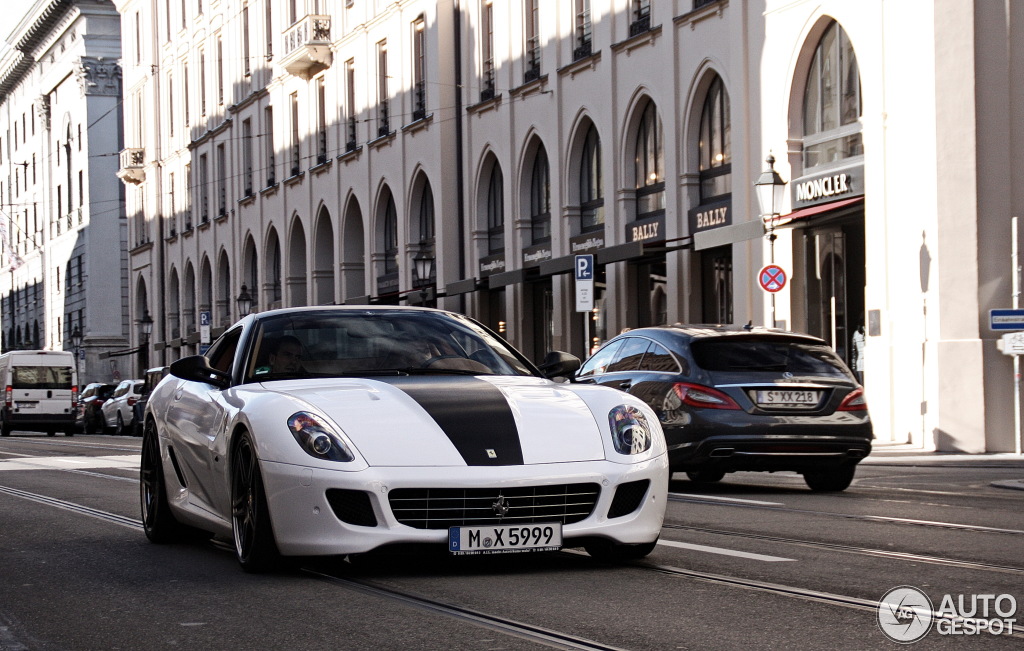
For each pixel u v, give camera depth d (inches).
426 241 1545.3
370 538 253.1
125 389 1610.5
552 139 1272.1
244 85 2073.1
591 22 1208.8
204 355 327.6
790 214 904.3
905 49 816.9
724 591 253.3
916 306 809.5
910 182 813.9
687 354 505.7
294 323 319.0
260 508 270.7
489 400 275.3
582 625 220.1
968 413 772.6
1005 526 372.8
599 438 270.2
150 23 2508.6
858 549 317.7
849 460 501.7
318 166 1792.6
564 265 1210.0
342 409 268.5
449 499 255.4
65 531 389.4
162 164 2490.2
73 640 218.2
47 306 3383.4
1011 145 786.2
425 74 1508.4
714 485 558.9
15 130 3705.7
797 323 960.9
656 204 1135.6
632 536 268.8
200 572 291.7
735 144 1005.2
